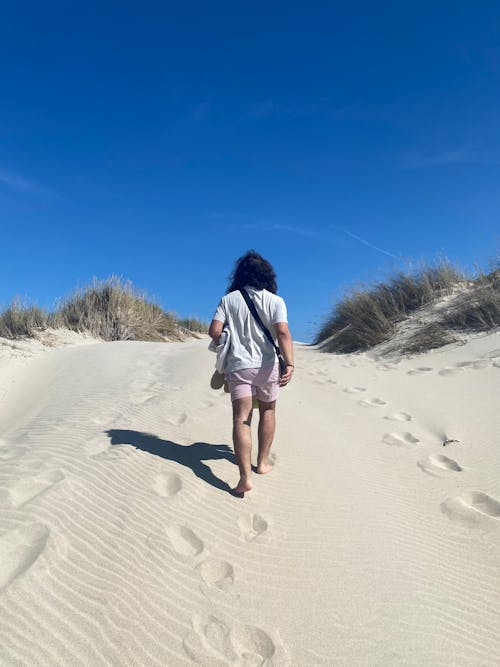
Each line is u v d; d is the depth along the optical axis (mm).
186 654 2316
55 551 2791
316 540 3193
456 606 2744
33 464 3896
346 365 8414
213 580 2797
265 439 3900
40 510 3139
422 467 4363
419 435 5074
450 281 10680
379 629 2529
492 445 4648
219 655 2328
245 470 3564
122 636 2363
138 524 3156
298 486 3842
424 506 3742
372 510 3598
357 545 3166
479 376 6508
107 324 13602
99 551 2869
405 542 3260
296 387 6953
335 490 3838
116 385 6793
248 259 3756
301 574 2883
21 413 6332
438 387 6469
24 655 2186
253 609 2609
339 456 4484
